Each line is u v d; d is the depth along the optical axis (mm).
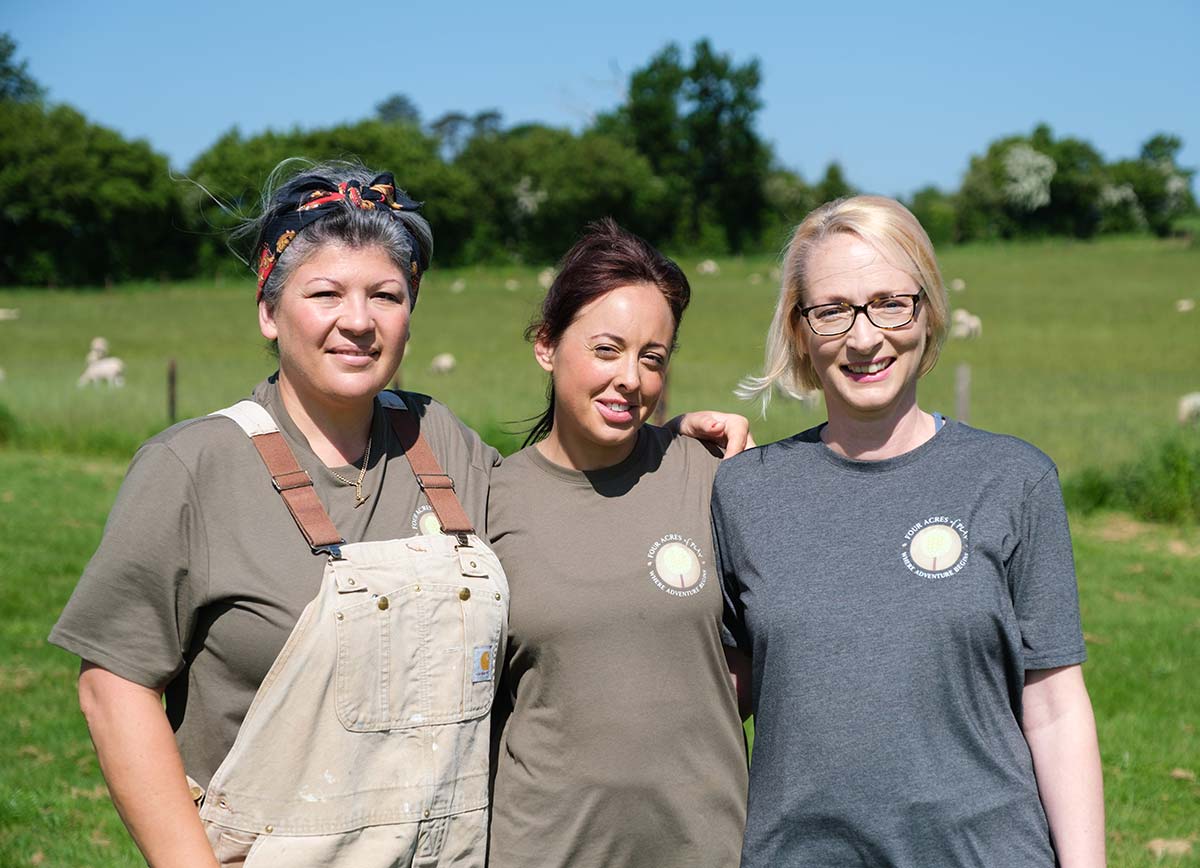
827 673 2482
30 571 9422
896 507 2564
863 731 2439
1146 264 66625
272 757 2373
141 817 2346
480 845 2578
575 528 2885
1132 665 7496
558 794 2752
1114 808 5426
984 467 2557
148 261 78562
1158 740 6215
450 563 2551
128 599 2379
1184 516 12055
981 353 29469
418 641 2459
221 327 41781
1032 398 19156
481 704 2549
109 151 76500
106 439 16000
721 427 3184
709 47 95562
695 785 2783
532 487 2955
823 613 2510
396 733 2434
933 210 102562
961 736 2447
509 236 92938
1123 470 12758
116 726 2363
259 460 2516
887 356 2607
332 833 2377
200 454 2461
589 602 2783
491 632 2572
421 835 2453
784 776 2514
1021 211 103562
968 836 2410
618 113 99250
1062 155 104562
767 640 2574
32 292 69000
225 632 2422
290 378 2629
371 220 2564
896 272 2596
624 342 2824
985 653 2459
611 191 90188
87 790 5527
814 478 2676
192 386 20234
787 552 2602
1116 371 24766
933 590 2467
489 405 17734
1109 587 9516
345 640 2381
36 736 6105
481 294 59656
